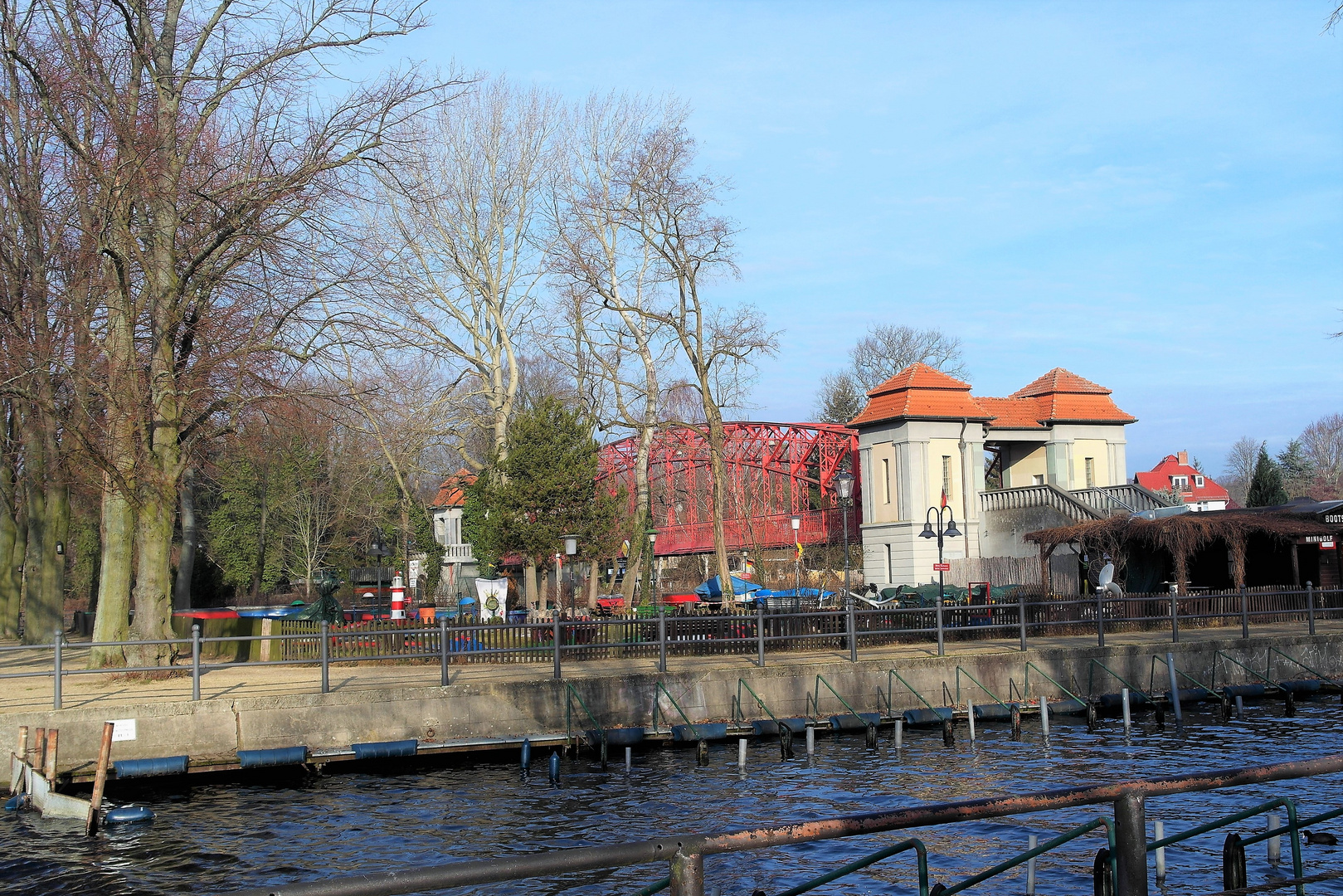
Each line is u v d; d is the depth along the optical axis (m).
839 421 93.88
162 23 24.20
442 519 71.38
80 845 14.73
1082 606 29.33
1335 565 36.94
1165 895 11.93
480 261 43.88
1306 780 17.64
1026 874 13.08
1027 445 58.25
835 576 60.19
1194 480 119.62
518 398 61.31
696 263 40.16
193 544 40.66
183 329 24.47
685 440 62.44
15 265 25.38
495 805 16.89
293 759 18.66
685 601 36.59
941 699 23.70
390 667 24.03
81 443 22.64
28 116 25.83
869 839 14.82
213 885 13.00
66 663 28.38
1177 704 23.66
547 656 24.64
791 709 22.50
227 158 24.03
